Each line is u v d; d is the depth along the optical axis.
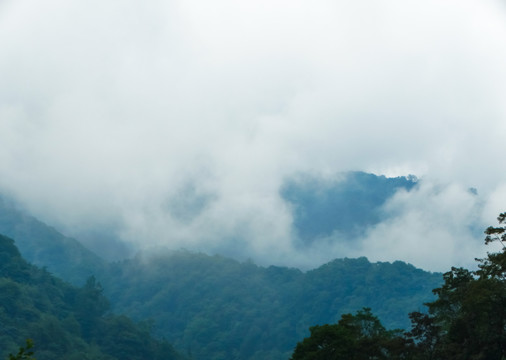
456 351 58.38
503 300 55.72
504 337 54.72
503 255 58.25
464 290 63.19
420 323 66.06
